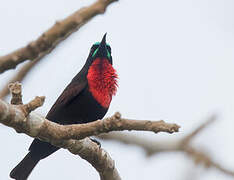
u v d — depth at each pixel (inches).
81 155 389.4
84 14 249.9
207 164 448.1
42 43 256.2
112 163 409.7
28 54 258.5
